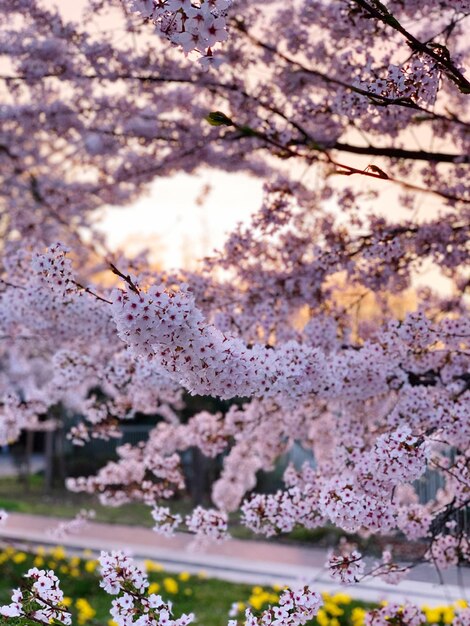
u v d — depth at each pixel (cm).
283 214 486
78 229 1209
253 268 500
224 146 645
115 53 600
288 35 549
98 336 471
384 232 484
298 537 1287
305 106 509
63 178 988
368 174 276
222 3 249
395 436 332
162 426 616
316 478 461
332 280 510
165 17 260
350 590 908
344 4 468
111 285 498
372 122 503
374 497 356
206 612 855
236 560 1150
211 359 285
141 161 694
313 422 581
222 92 598
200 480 1703
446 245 500
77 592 916
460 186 522
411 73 341
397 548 547
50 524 1522
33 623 334
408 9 451
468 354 435
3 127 781
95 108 671
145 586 343
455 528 469
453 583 850
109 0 574
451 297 585
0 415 623
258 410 565
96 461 2202
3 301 469
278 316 488
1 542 1172
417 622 447
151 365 467
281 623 347
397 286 513
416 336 412
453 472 427
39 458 2825
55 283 330
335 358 404
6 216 978
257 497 411
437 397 430
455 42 547
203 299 495
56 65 614
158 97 663
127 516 1642
